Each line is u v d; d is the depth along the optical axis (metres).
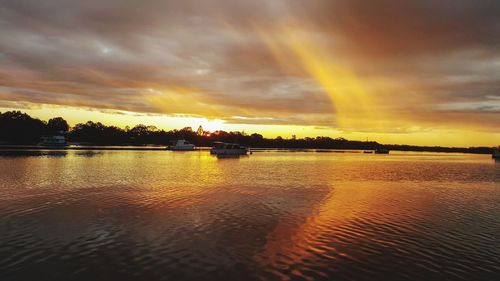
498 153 133.75
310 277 12.74
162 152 110.50
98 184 32.88
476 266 14.04
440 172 57.69
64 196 26.39
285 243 16.30
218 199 26.45
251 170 52.62
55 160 61.59
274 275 12.84
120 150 116.00
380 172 55.06
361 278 12.79
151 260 14.02
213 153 103.06
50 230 17.67
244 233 17.73
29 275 12.58
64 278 12.38
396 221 20.72
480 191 33.88
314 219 20.80
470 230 19.08
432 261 14.47
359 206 25.00
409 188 35.41
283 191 31.12
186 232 17.70
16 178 35.81
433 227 19.53
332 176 46.28
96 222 19.23
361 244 16.36
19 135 159.62
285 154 131.00
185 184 34.28
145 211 21.98
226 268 13.37
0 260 13.84
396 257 14.83
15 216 20.23
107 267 13.32
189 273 12.88
